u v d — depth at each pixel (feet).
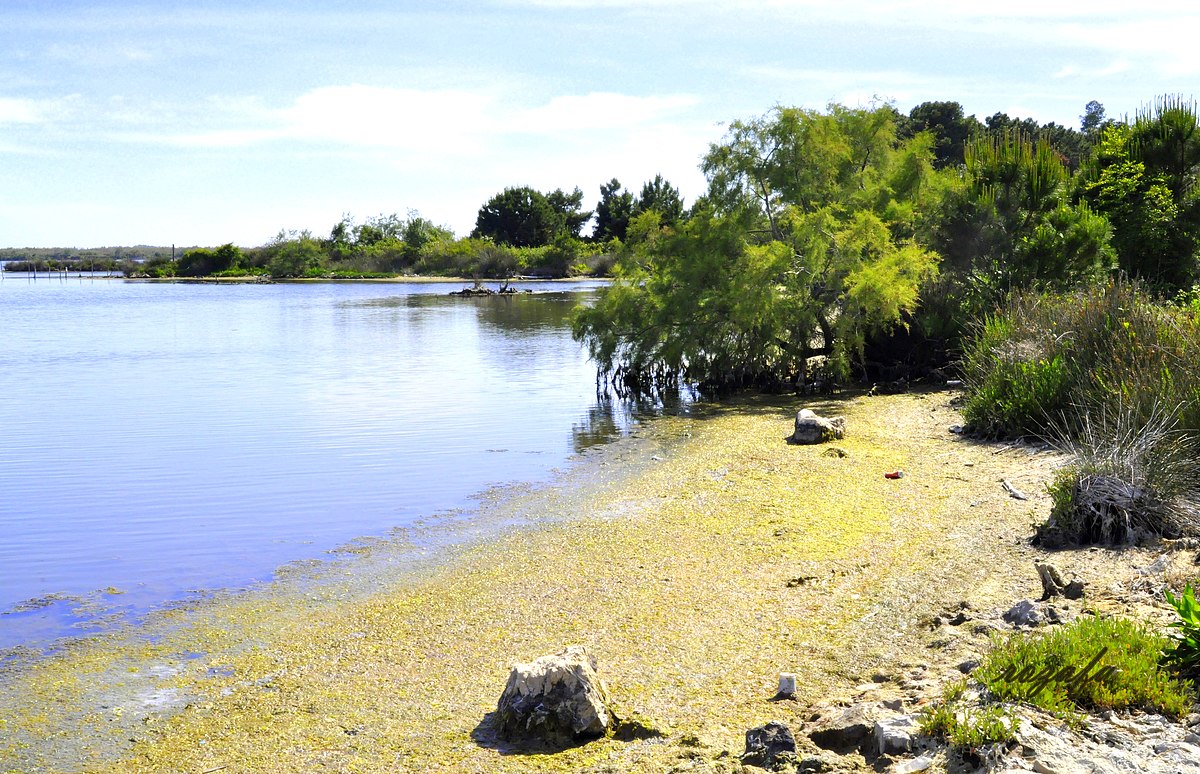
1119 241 74.23
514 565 31.32
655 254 73.31
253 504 40.09
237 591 29.55
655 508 37.83
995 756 14.99
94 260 545.03
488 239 362.74
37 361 94.84
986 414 47.42
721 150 73.36
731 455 47.14
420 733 19.75
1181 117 79.61
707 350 71.41
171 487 43.16
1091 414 40.63
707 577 29.04
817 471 42.47
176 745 19.81
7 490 42.70
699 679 21.54
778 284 70.33
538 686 19.35
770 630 24.38
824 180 73.26
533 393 72.33
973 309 67.05
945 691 17.80
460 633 25.50
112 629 26.53
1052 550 28.40
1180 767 14.53
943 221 72.33
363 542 34.58
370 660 23.93
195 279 346.33
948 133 216.33
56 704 21.88
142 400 69.41
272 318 153.17
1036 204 69.67
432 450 51.06
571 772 17.53
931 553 29.76
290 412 63.87
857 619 24.63
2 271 470.80
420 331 127.13
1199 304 49.32
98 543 34.73
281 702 21.66
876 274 63.72
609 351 72.95
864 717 17.47
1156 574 24.39
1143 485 28.66
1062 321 49.44
